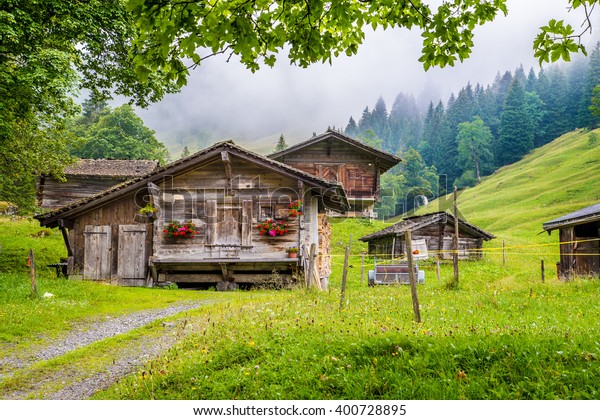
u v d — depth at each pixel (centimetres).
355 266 3066
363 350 612
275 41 573
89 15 1792
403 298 1256
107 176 3675
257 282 1956
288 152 3756
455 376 525
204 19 485
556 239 4525
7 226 3412
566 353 540
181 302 1516
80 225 2034
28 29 1596
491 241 4184
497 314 919
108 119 7362
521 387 493
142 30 491
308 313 939
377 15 617
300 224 1941
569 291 1307
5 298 1334
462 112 16012
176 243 1981
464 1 591
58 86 1553
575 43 521
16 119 1875
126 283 1989
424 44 597
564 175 8106
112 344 951
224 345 735
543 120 13862
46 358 878
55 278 1969
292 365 611
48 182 3722
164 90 2238
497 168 12325
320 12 521
